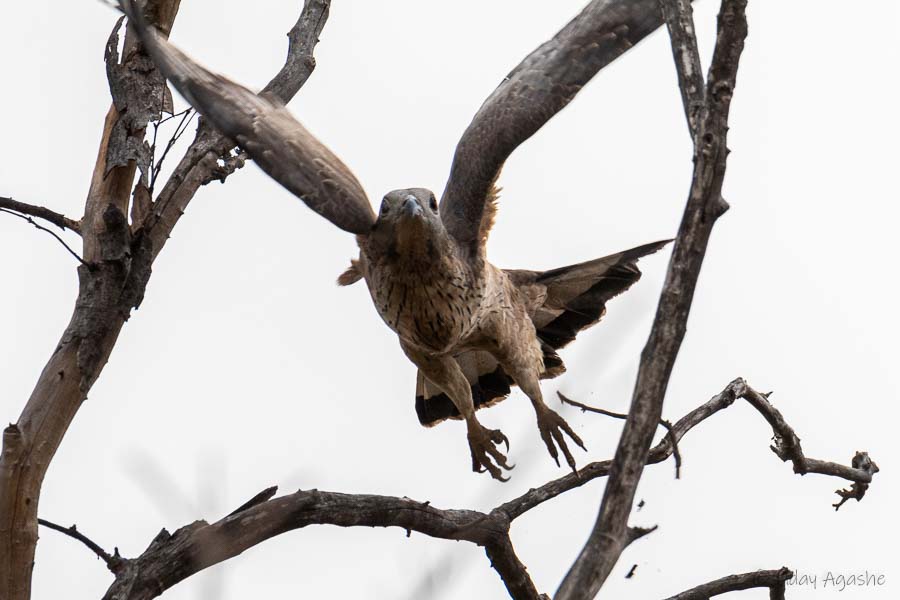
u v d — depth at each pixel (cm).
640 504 1070
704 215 659
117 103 1158
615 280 1422
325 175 1066
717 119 664
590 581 613
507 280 1334
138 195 1212
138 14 983
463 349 1319
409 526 1067
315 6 1389
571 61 1177
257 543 984
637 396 643
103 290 1116
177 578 955
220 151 1233
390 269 1176
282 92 1337
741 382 1238
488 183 1190
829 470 1332
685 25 702
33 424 1077
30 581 1062
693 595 1171
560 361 1448
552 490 1160
